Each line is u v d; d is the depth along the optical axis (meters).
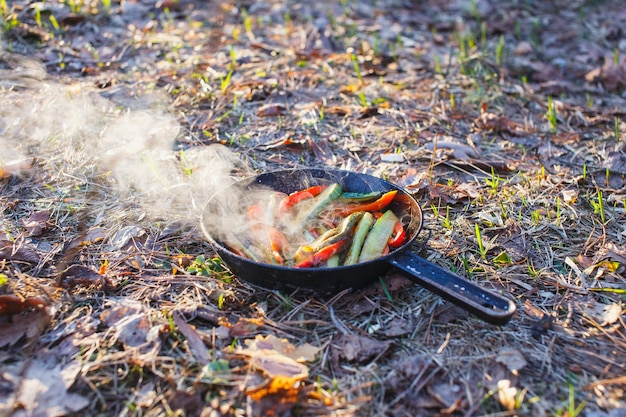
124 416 1.75
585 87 4.14
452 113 3.64
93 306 2.14
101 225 2.61
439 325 2.10
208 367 1.88
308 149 3.24
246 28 4.67
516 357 1.95
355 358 1.95
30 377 1.84
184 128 3.36
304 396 1.81
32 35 4.14
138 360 1.89
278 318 2.13
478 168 3.09
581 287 2.29
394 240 2.27
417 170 3.06
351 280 2.09
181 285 2.26
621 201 2.79
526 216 2.72
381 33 4.84
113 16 4.67
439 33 4.99
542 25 5.18
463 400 1.81
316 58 4.30
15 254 2.37
